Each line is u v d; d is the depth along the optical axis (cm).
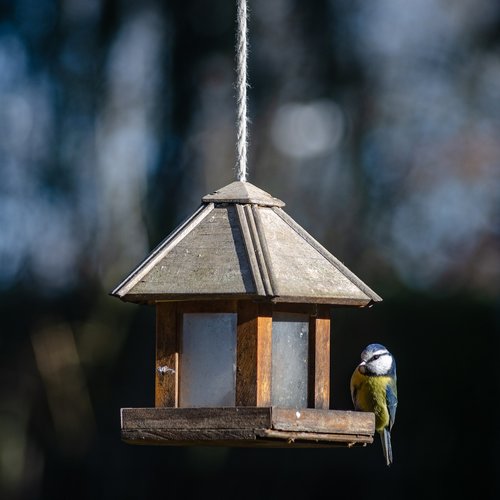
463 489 1534
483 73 2073
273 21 1859
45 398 1684
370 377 907
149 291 644
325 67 1889
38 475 1661
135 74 1836
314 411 641
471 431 1542
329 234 1898
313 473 1548
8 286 1752
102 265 1761
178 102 1802
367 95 1945
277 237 667
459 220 2161
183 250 659
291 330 671
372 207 1917
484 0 2070
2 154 1808
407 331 1566
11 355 1703
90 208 1792
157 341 668
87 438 1659
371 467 1540
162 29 1817
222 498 1561
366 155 1939
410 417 1551
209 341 657
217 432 629
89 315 1714
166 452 1602
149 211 1780
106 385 1677
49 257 1778
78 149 1811
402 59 2033
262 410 622
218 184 1845
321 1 1866
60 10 1828
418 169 2036
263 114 1878
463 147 2138
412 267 1947
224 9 1798
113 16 1820
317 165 1930
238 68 669
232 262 646
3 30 1838
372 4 1970
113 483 1622
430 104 2062
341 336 1554
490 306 1570
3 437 1666
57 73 1828
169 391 662
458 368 1555
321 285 655
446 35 2073
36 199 1803
